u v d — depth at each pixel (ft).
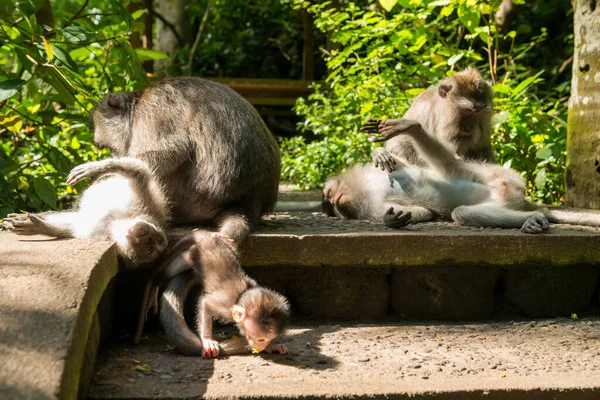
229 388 11.80
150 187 16.22
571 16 52.34
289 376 12.80
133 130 17.93
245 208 17.63
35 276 12.04
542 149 25.04
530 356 14.34
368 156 32.83
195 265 14.85
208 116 17.44
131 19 23.44
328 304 17.06
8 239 14.87
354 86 33.45
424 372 13.17
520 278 17.56
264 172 17.99
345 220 20.30
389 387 11.98
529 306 17.61
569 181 23.38
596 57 22.44
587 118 22.63
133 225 14.61
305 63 51.44
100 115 18.63
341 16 31.94
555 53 52.54
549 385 12.23
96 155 29.58
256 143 17.78
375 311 17.20
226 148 17.28
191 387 11.92
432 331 16.19
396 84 31.91
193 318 16.16
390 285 17.31
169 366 13.35
